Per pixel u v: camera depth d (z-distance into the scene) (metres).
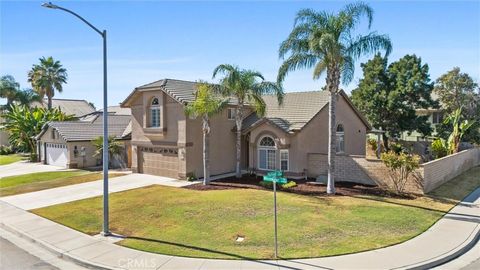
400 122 34.25
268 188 19.20
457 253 10.06
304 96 25.72
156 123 24.44
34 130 37.00
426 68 34.53
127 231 12.45
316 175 21.98
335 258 9.51
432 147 28.22
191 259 9.62
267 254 9.86
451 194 17.53
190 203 15.99
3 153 45.84
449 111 38.41
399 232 11.70
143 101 24.84
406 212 14.12
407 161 17.48
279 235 11.45
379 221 12.90
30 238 12.14
